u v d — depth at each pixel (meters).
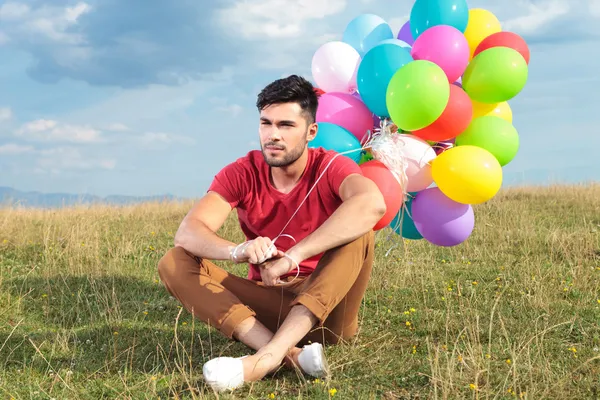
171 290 3.28
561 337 4.05
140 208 11.98
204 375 2.94
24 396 3.15
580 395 3.08
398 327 4.48
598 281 5.56
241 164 3.46
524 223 8.78
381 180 4.00
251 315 3.16
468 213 4.45
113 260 6.87
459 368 3.40
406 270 6.13
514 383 3.04
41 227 8.87
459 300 5.08
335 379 3.23
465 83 4.44
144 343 4.14
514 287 5.46
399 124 4.13
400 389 3.19
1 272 6.34
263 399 2.94
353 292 3.48
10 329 4.50
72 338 4.27
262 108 3.22
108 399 3.14
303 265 3.48
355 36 5.02
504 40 4.55
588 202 11.48
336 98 4.44
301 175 3.38
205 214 3.35
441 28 4.35
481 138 4.41
